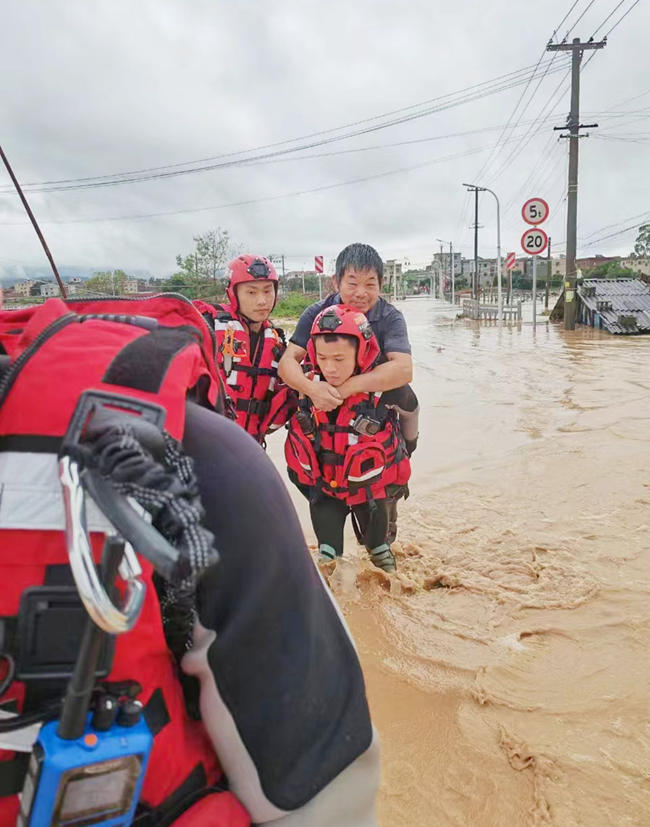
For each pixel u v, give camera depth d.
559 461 6.87
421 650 3.61
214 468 1.08
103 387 0.99
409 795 2.64
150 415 0.97
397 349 3.84
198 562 0.85
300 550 1.12
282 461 7.11
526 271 113.69
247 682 1.05
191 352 1.12
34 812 0.90
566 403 9.61
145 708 1.00
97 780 0.90
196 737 1.11
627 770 2.73
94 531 0.92
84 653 0.85
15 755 0.97
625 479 6.28
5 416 0.97
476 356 15.91
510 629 3.82
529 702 3.17
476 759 2.82
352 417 3.77
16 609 0.92
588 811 2.54
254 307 3.88
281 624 1.07
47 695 0.95
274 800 1.07
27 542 0.92
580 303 24.41
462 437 7.90
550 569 4.54
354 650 1.22
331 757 1.10
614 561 4.66
